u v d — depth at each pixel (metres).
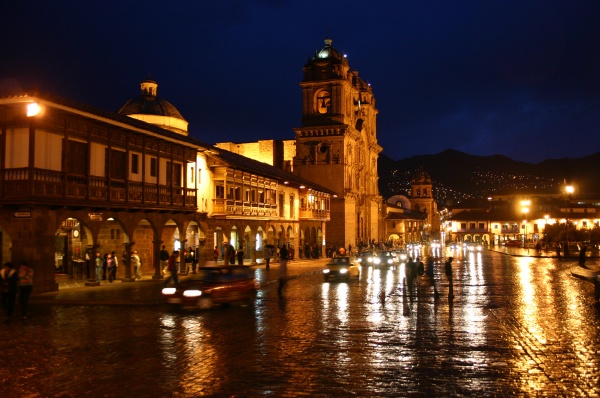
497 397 8.59
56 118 23.42
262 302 21.08
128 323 15.97
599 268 34.53
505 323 15.60
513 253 65.19
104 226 32.88
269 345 12.62
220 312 18.27
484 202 137.00
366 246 75.00
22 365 10.77
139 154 29.11
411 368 10.45
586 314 17.31
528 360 11.06
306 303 20.69
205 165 37.12
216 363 10.88
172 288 19.38
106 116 25.58
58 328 15.10
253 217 42.00
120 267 33.12
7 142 22.89
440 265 45.44
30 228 22.75
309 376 9.88
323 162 71.50
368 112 88.50
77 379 9.74
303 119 73.31
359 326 15.19
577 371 10.18
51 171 22.92
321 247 64.31
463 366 10.59
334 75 72.62
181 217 33.53
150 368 10.48
